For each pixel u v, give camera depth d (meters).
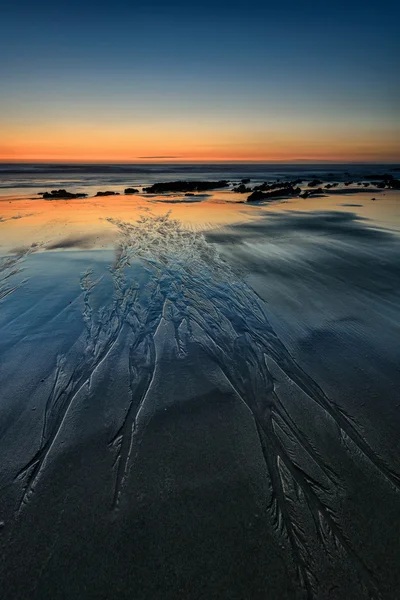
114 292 7.26
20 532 2.71
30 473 3.21
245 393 4.31
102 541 2.65
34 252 10.00
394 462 3.35
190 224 14.30
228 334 5.69
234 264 9.16
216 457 3.40
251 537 2.69
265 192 24.66
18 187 28.80
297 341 5.45
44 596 2.34
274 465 3.31
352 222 14.45
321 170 57.72
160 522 2.79
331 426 3.78
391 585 2.41
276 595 2.36
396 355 5.05
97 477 3.18
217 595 2.35
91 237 11.89
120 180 37.25
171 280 7.99
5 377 4.52
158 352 5.16
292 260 9.46
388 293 7.19
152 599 2.33
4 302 6.69
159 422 3.83
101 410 4.00
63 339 5.43
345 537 2.69
